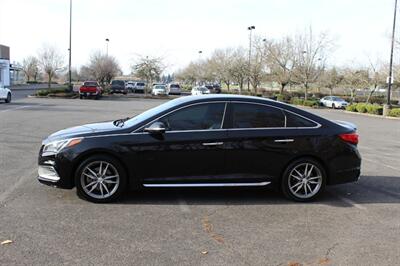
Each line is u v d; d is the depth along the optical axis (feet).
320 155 22.39
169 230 17.52
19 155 33.12
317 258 15.16
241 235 17.20
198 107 21.90
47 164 21.30
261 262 14.70
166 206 20.81
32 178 25.62
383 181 27.91
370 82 178.81
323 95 207.51
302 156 22.35
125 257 14.76
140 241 16.24
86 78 260.42
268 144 21.93
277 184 22.34
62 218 18.60
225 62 228.63
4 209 19.61
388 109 109.09
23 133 45.96
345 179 22.97
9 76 233.35
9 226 17.44
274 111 22.45
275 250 15.78
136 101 133.59
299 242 16.62
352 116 107.04
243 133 21.80
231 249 15.74
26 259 14.39
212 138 21.49
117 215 19.24
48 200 21.20
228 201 21.99
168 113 21.63
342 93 236.43
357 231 18.06
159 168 21.33
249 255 15.25
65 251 15.14
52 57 256.32
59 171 20.97
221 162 21.67
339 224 18.92
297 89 243.81
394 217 20.12
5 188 23.25
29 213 19.15
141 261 14.47
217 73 242.99
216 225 18.30
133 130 21.35
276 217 19.65
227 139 21.61
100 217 18.88
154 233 17.12
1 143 38.78
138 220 18.62
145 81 232.53
